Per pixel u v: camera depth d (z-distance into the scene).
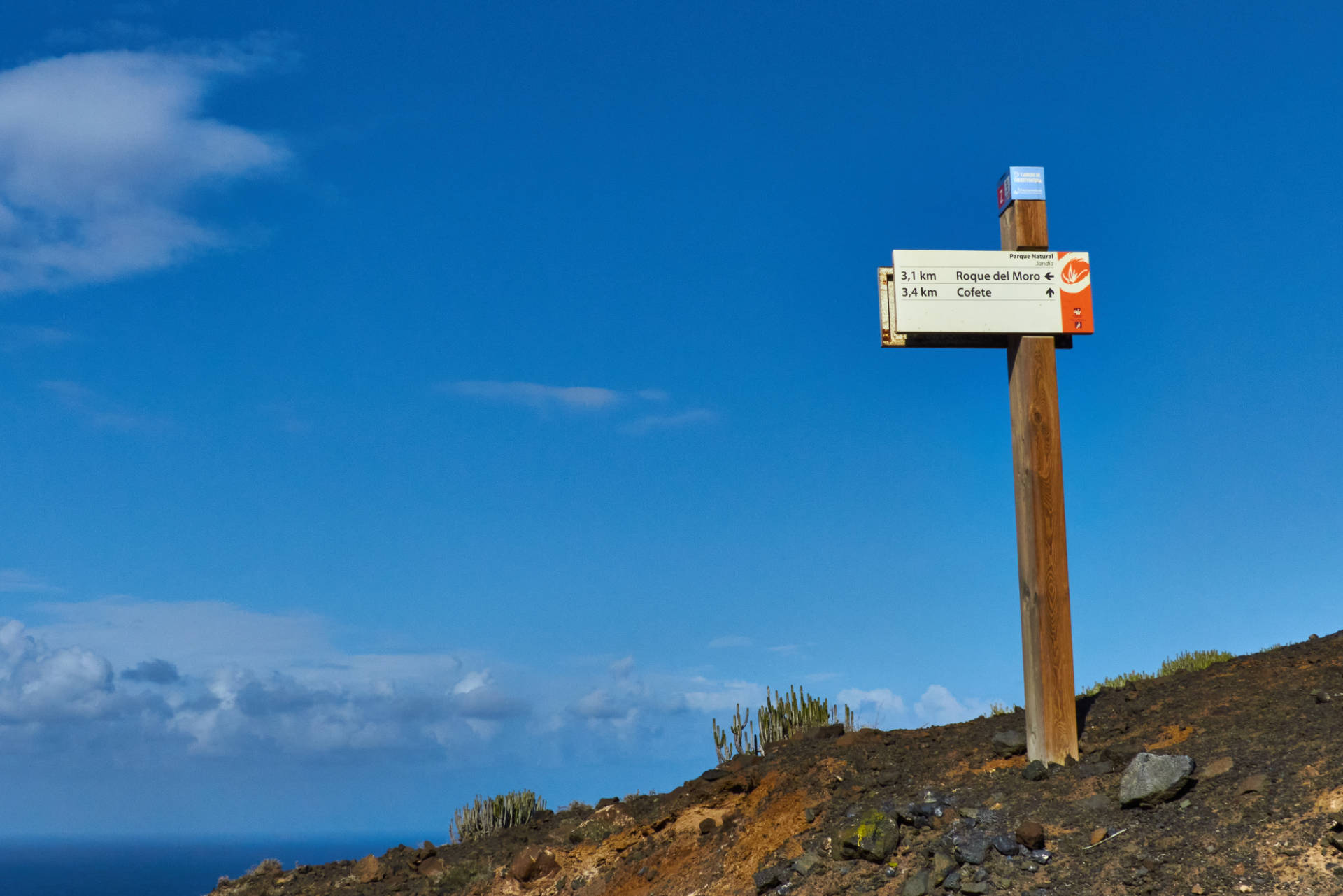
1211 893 6.55
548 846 11.77
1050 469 9.30
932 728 11.72
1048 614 9.09
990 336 9.67
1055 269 9.62
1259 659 10.62
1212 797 7.59
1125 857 7.23
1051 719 8.96
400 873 12.66
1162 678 11.41
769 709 13.41
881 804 9.07
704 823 10.23
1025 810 8.24
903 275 9.52
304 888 12.73
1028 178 9.76
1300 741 7.96
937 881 7.62
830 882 8.19
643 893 9.61
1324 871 6.36
